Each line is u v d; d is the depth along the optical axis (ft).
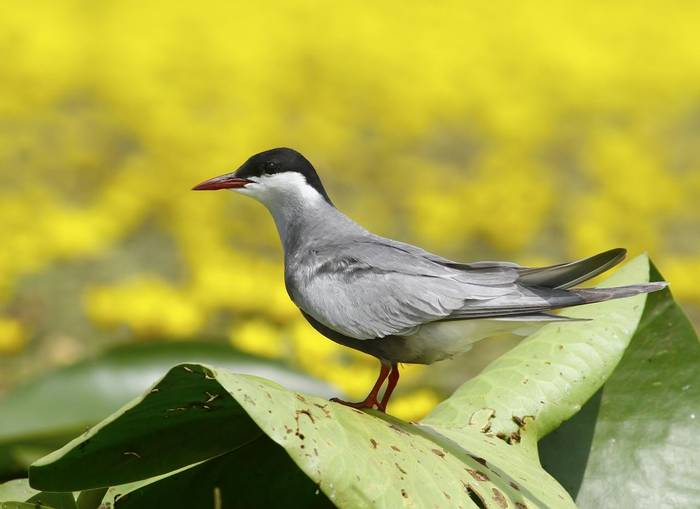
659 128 73.92
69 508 19.29
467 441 18.44
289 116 68.69
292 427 14.98
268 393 15.24
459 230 52.44
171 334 33.14
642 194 56.03
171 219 52.29
